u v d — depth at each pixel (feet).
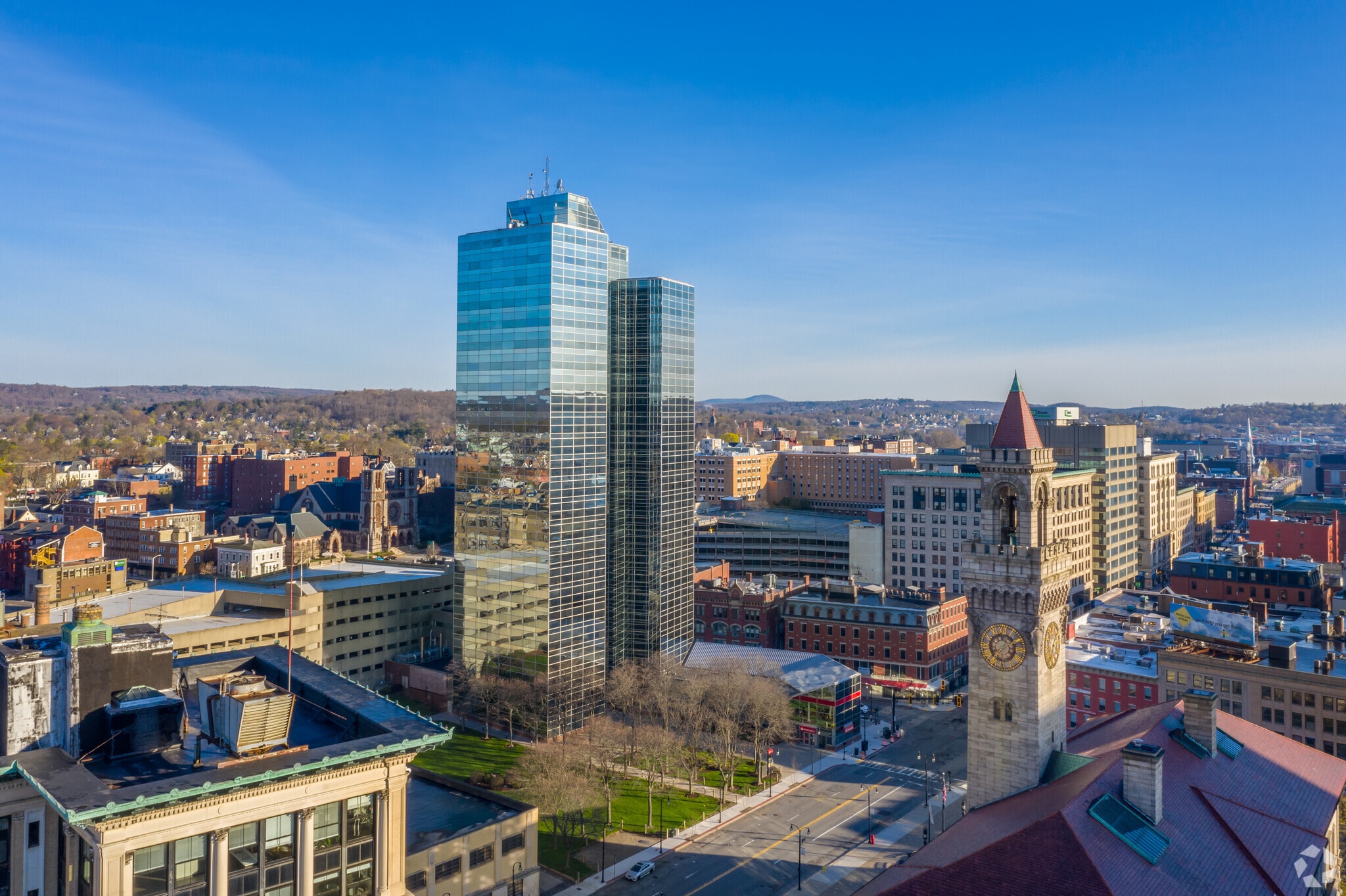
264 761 175.11
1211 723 239.30
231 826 166.20
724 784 392.27
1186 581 638.53
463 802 311.27
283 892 173.88
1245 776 237.45
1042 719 250.16
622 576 556.10
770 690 437.99
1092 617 546.67
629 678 481.05
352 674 548.31
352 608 548.72
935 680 558.97
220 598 551.18
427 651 584.40
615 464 556.10
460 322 510.17
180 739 192.03
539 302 479.00
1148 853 185.26
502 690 474.49
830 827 366.63
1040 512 256.11
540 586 475.31
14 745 185.16
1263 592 606.14
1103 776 205.16
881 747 466.29
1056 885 174.09
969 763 260.42
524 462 481.87
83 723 187.52
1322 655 402.52
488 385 497.87
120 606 531.09
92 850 160.25
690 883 319.06
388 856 187.11
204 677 234.38
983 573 254.47
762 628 601.21
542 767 373.40
